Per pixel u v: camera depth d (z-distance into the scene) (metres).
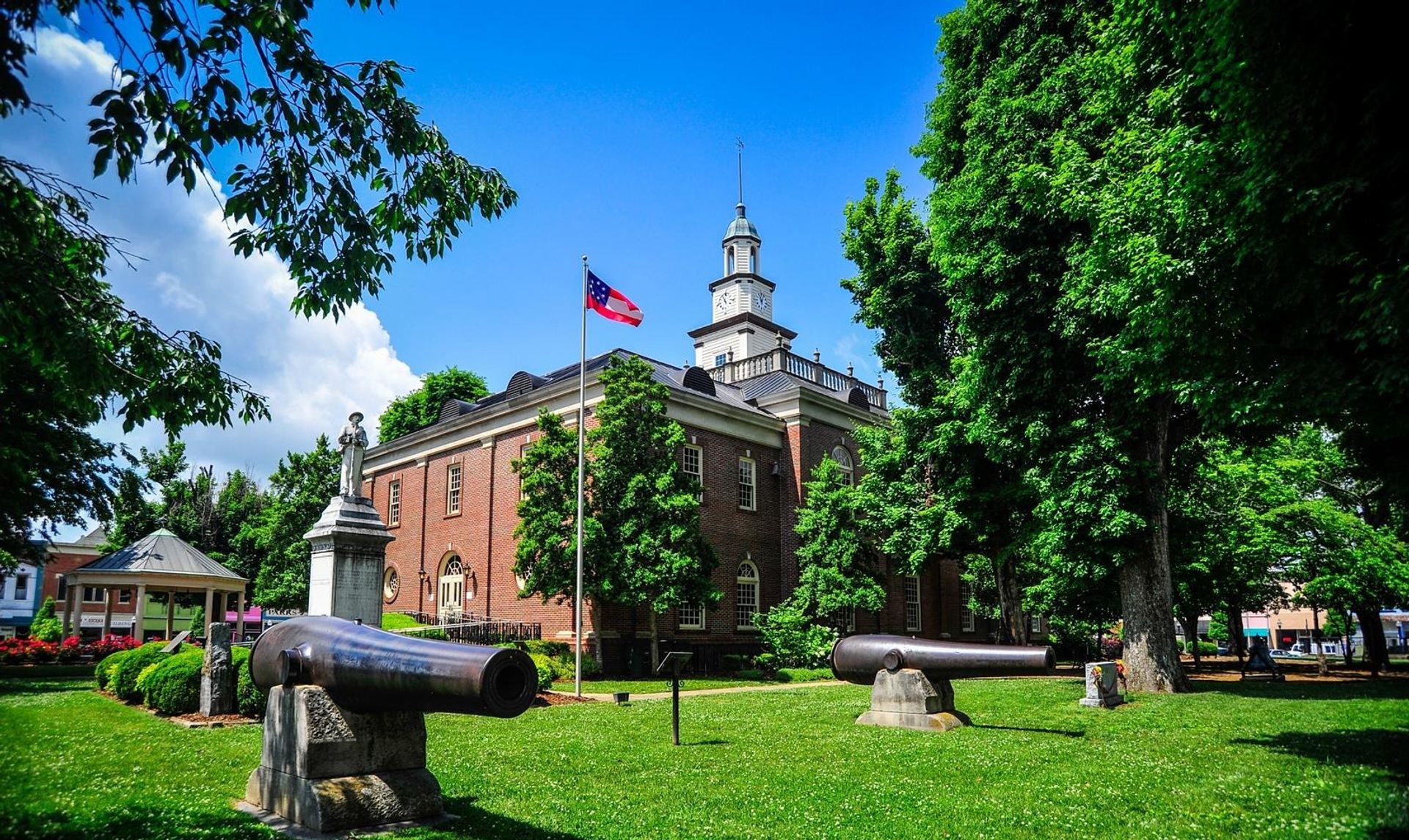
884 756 10.77
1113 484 17.89
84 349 7.09
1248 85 7.07
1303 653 69.06
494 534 33.16
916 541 26.39
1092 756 10.61
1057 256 17.44
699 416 31.97
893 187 26.64
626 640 28.38
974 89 20.78
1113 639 46.84
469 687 6.04
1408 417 7.57
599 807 7.95
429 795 7.41
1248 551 28.28
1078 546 18.61
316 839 6.63
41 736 12.03
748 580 32.88
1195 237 8.75
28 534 28.09
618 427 26.70
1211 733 12.41
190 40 6.07
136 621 31.86
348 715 7.27
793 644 29.75
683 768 10.07
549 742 12.13
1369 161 6.69
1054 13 18.91
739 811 7.84
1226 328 8.63
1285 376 8.05
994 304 18.06
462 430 36.00
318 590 19.12
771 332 54.38
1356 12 6.26
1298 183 7.10
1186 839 6.73
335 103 7.18
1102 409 19.16
